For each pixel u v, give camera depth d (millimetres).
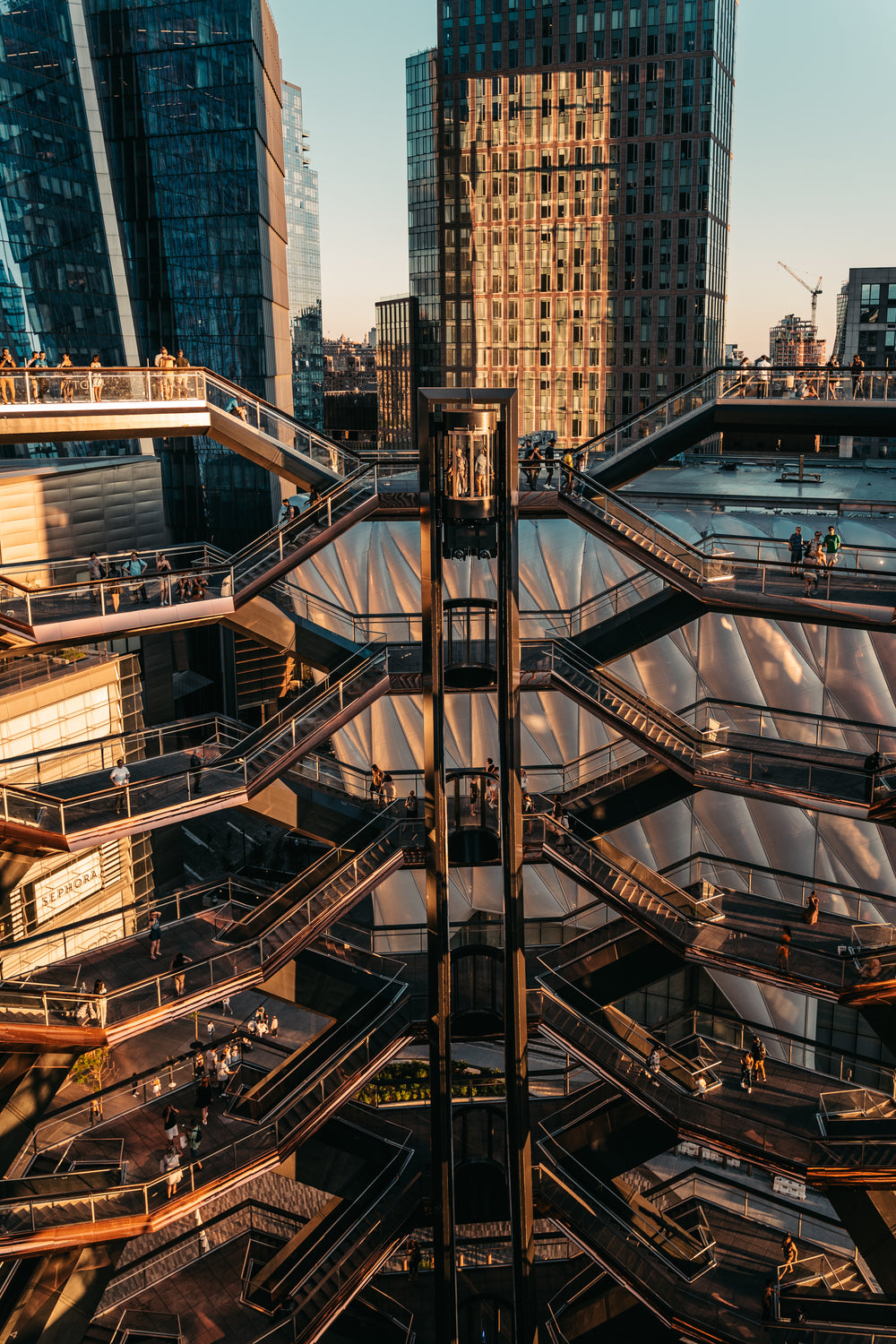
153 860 42625
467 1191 30297
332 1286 28172
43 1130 26547
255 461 28562
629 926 32375
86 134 74562
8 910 34438
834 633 38469
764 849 40438
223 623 28234
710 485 54781
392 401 146500
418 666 29438
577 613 39250
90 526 47469
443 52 123562
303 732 27812
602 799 30375
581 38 120062
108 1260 25984
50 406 24234
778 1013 40281
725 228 131000
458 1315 30922
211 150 75812
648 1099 28406
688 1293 28312
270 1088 28609
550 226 125062
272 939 27859
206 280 78938
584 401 128375
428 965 24953
